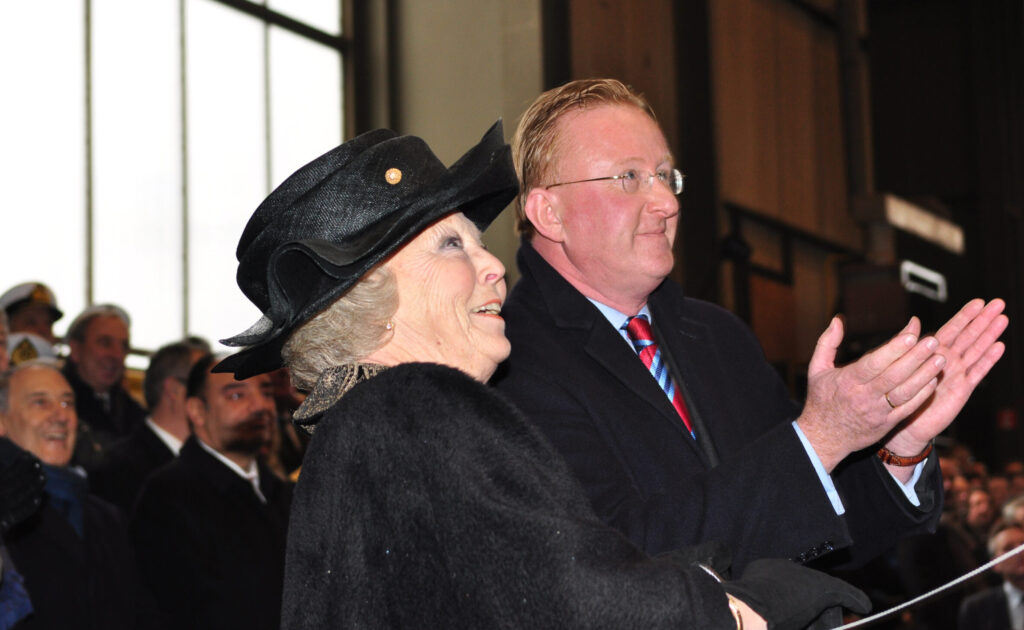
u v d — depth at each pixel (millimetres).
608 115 2051
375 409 1242
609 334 1950
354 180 1384
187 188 7637
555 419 1835
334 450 1258
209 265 7746
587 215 1992
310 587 1236
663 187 2027
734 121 11406
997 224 16969
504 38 8789
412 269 1389
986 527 7902
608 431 1849
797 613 1231
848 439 1553
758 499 1561
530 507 1142
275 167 8445
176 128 7605
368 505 1214
